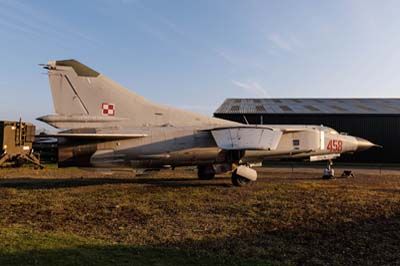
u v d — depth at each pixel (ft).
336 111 98.27
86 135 39.32
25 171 62.95
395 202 32.71
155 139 43.39
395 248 19.08
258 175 59.93
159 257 16.84
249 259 16.89
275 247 19.10
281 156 50.19
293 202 32.76
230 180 50.62
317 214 27.58
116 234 21.57
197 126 46.14
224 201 33.24
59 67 40.24
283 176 58.29
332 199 34.35
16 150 69.51
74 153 41.39
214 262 16.28
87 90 41.27
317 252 18.30
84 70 41.27
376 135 94.32
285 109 102.37
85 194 37.19
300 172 66.44
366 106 107.76
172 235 21.43
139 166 43.73
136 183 46.80
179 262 16.15
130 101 43.62
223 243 19.72
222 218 26.25
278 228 23.35
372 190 40.81
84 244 18.78
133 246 18.72
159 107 45.37
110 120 42.11
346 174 58.54
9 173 59.11
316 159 53.78
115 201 33.12
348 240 20.61
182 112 46.62
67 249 17.65
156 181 49.21
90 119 41.09
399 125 93.91
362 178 55.67
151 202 32.68
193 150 44.50
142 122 44.06
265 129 44.47
